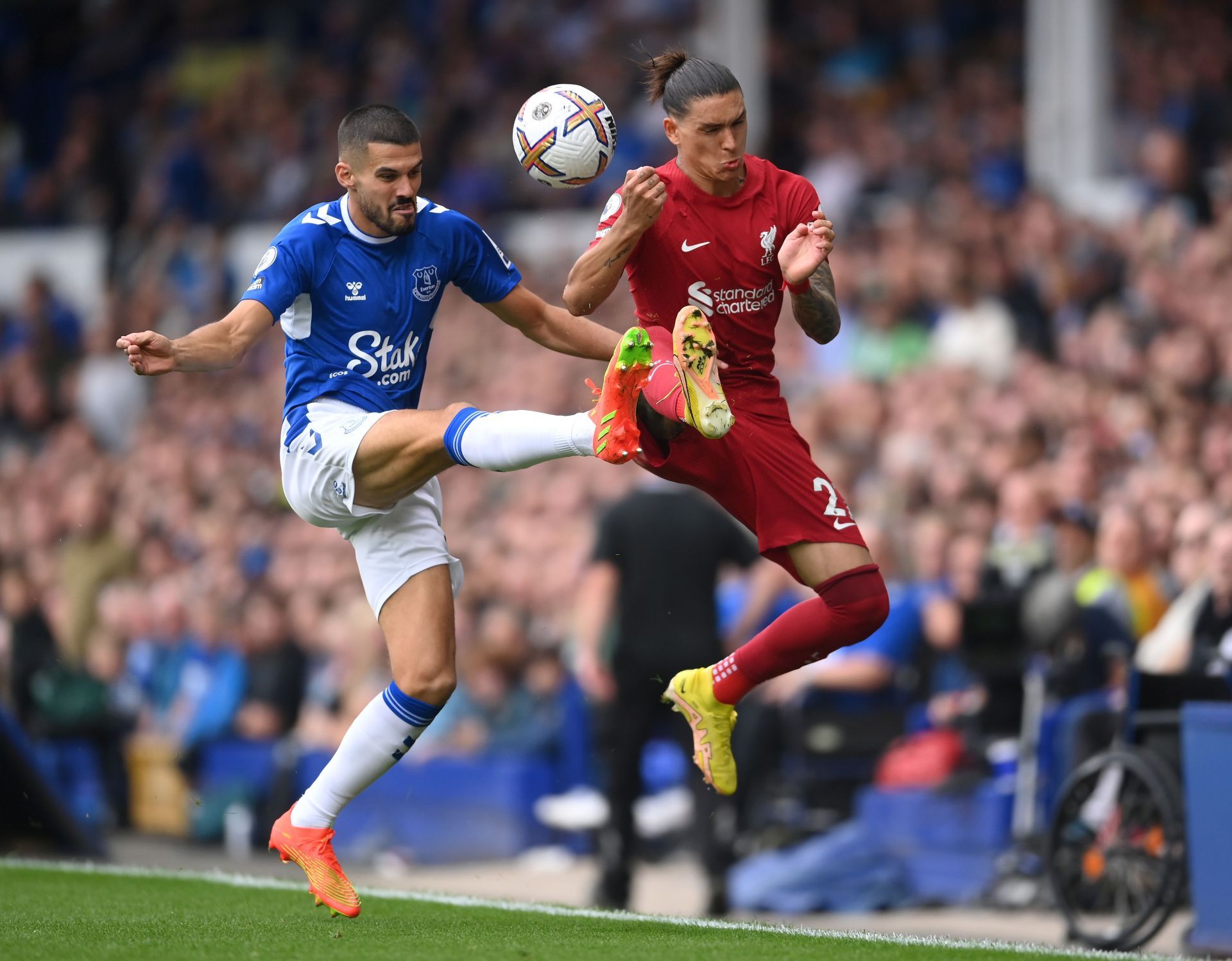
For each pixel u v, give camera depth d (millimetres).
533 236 56719
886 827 27703
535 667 34250
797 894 26703
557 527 38188
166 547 43531
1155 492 29859
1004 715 27172
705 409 15203
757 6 54969
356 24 69750
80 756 38000
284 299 16125
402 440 15961
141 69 73812
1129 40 52406
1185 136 47031
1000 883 25703
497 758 33000
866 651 28906
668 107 16109
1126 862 21109
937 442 35250
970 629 27000
